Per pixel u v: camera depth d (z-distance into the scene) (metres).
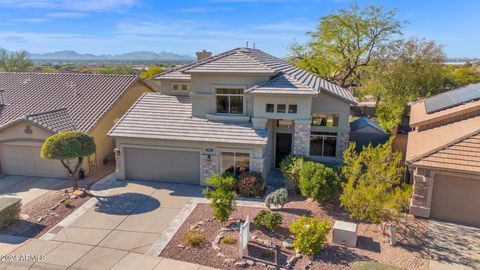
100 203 18.36
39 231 15.37
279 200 16.53
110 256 13.38
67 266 12.73
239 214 16.72
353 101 22.67
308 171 17.44
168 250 13.70
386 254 13.25
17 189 20.66
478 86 25.41
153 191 20.11
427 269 12.36
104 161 24.97
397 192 14.64
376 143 25.70
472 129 17.06
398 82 41.34
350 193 14.95
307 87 20.30
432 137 18.88
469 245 14.04
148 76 61.50
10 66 65.31
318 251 13.26
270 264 12.55
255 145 19.72
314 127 23.56
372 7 39.66
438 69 42.25
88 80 28.98
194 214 16.94
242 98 21.31
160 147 21.12
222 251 13.41
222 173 20.58
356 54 40.94
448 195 16.02
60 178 22.61
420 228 15.39
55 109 24.78
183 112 22.64
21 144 22.48
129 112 22.86
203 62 22.25
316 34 42.31
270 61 24.28
